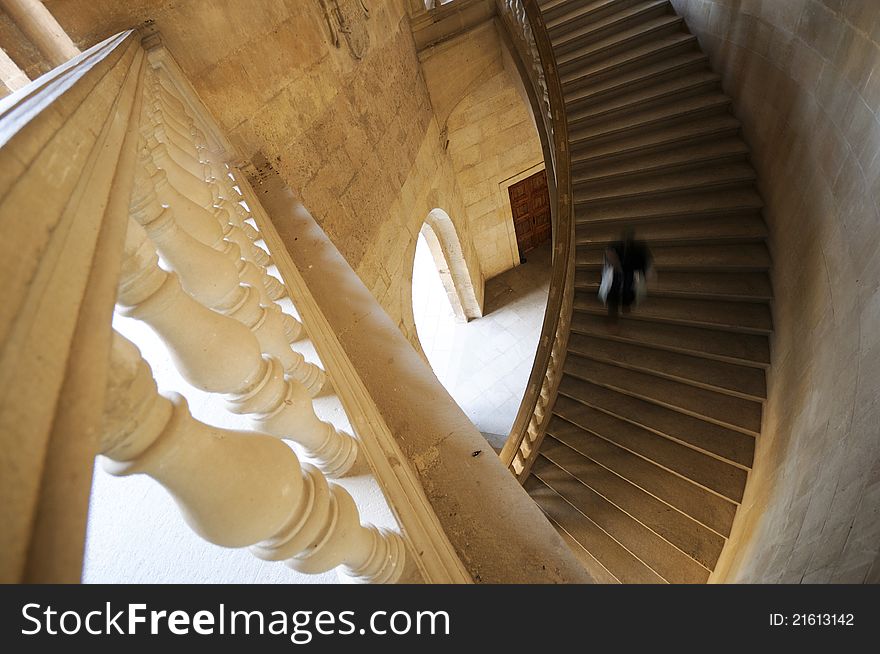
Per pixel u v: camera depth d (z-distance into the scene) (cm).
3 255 48
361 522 129
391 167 677
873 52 334
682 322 577
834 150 393
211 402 172
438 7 753
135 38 295
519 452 591
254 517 80
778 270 521
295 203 366
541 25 662
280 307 209
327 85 510
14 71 314
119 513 144
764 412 511
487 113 959
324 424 140
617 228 653
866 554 259
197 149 293
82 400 47
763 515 427
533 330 1098
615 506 548
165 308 100
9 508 35
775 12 481
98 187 81
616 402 595
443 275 1055
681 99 667
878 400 294
